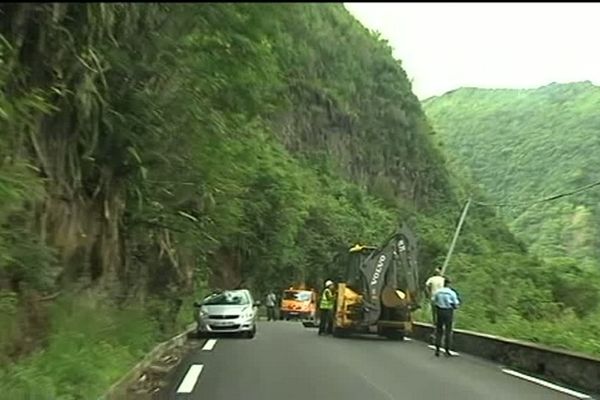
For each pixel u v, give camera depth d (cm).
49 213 1661
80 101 1597
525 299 3772
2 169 1172
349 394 1292
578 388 1404
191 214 2583
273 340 2619
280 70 1716
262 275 6544
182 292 3259
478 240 5075
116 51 1562
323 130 8394
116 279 2238
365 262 2761
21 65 1346
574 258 3972
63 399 1039
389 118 8256
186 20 1248
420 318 3045
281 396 1266
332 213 7762
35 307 1391
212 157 2233
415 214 7494
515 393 1329
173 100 1836
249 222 5703
